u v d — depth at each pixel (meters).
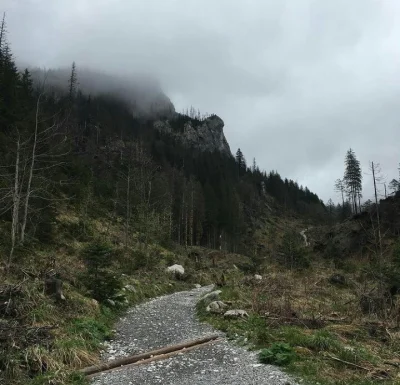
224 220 93.62
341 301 18.80
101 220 43.84
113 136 113.00
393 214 45.19
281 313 14.39
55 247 24.67
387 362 9.41
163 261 37.81
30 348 9.06
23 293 11.86
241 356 10.35
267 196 158.00
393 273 18.94
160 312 18.31
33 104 50.81
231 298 18.25
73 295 14.78
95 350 11.02
